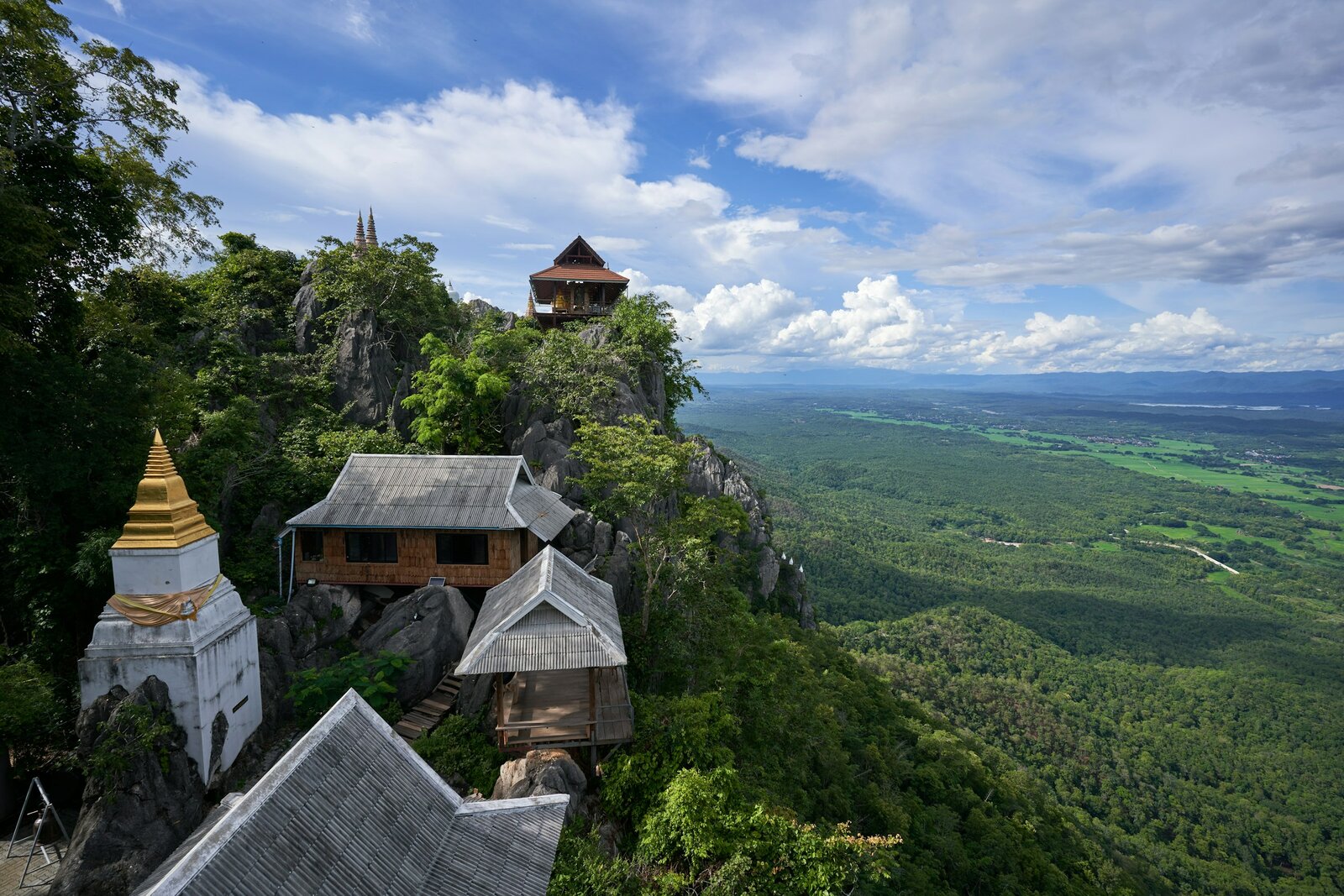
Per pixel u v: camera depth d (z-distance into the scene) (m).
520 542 29.67
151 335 31.61
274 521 30.62
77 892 16.56
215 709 19.72
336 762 13.34
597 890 16.58
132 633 18.73
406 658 24.22
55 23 24.52
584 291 65.56
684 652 29.34
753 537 60.88
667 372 60.62
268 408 37.91
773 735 33.72
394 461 30.88
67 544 23.39
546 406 42.19
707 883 18.38
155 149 29.06
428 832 13.87
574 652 20.88
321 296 43.78
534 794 18.89
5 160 22.50
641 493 30.92
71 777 20.47
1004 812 54.03
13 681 18.80
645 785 20.91
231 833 10.91
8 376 22.16
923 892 34.56
